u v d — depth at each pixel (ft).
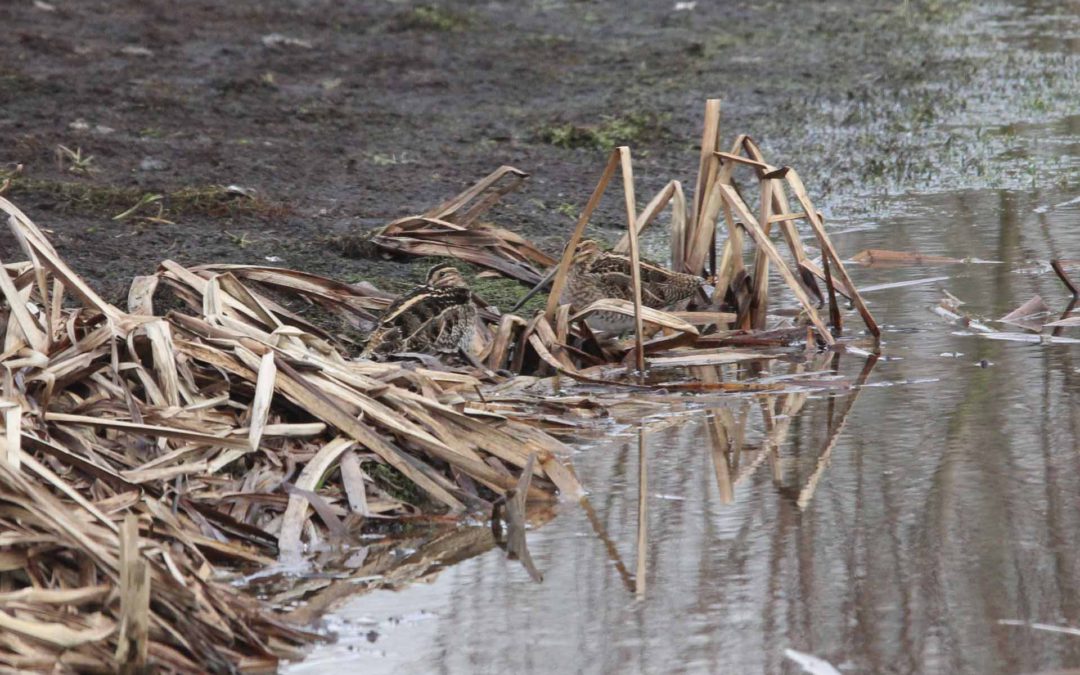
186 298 35.06
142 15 89.51
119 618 21.77
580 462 31.73
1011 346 39.55
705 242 43.24
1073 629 24.16
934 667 23.00
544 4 103.71
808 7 106.01
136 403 28.25
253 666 22.56
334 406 29.30
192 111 67.10
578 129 66.13
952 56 88.48
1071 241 49.88
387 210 52.39
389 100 73.05
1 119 62.39
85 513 24.44
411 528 28.07
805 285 42.93
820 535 27.89
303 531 27.12
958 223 52.90
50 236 45.93
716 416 34.63
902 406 34.96
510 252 45.91
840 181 60.23
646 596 25.45
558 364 36.81
